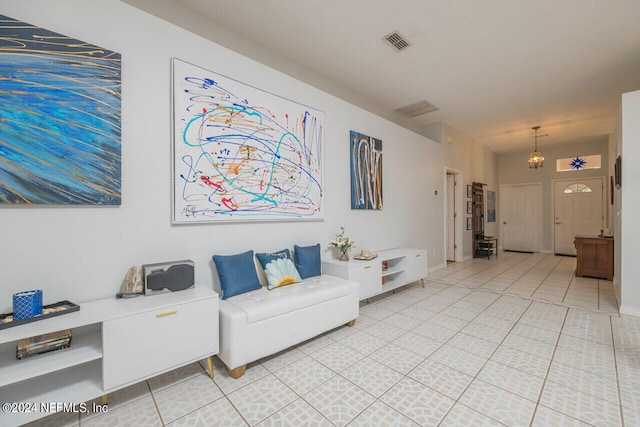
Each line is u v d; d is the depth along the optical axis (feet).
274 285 8.62
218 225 8.33
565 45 10.61
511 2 8.50
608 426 5.00
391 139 14.97
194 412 5.48
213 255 8.09
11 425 4.45
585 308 11.23
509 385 6.25
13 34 5.38
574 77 13.03
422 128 19.99
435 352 7.77
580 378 6.49
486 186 26.40
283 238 10.02
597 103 15.94
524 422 5.13
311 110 10.73
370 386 6.26
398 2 8.56
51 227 5.82
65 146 5.85
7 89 5.31
